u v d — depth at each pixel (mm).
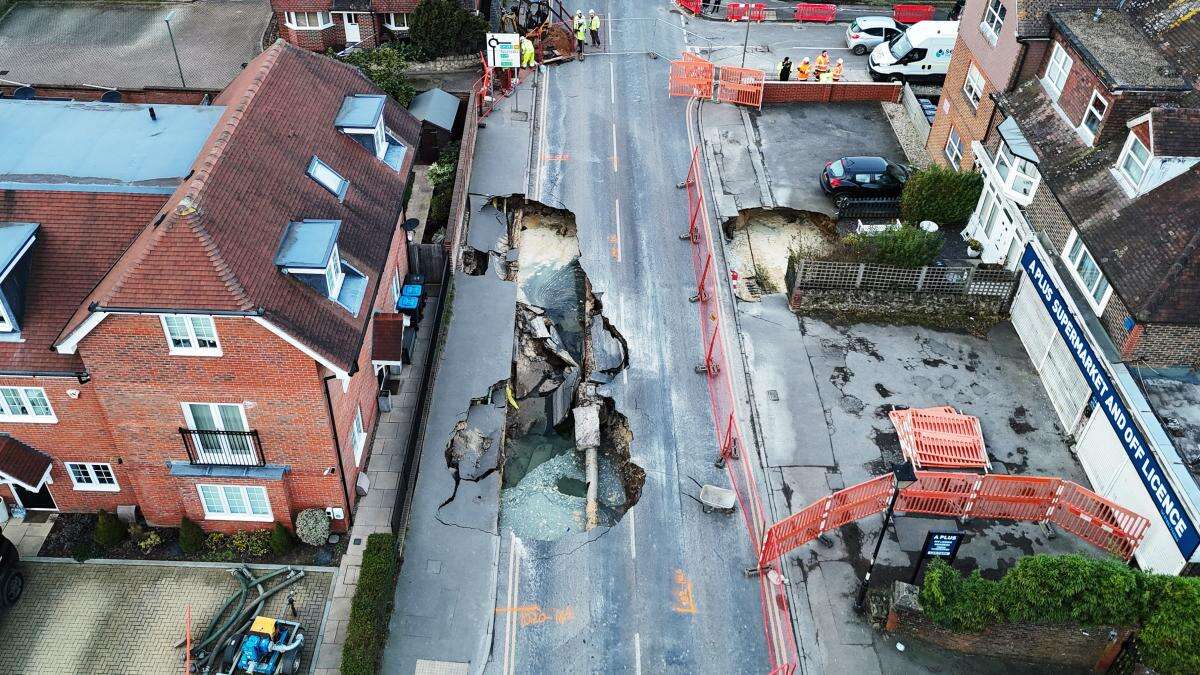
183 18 52812
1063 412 31344
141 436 24656
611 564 27125
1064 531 28203
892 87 46344
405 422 30375
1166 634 22953
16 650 24422
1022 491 27656
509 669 24516
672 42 51250
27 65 48156
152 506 26484
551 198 39906
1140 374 27703
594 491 29391
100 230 24484
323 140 28250
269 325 22000
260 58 30328
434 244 34344
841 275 34438
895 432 31031
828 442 30641
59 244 24328
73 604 25391
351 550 26828
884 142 44156
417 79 47156
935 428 30594
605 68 48562
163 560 26469
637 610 26000
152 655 24406
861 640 25484
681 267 37156
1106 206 29578
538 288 36438
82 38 50656
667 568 27062
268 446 24938
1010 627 24484
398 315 28891
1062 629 24375
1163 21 32938
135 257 22328
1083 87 31844
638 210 39656
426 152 41438
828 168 40406
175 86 47062
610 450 31016
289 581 25891
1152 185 28750
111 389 23547
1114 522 27156
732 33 52562
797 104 46469
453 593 26047
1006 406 32031
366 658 23359
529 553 27375
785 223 39781
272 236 23969
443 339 33219
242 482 25484
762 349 33781
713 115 45500
